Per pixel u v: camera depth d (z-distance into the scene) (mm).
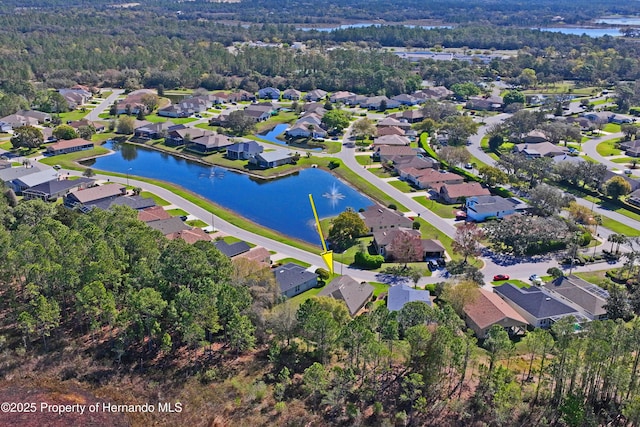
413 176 170125
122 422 67250
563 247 125125
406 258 117375
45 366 76688
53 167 177750
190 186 169500
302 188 168750
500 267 117062
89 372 75750
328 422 66812
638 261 116875
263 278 96750
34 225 113750
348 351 78375
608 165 188000
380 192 162625
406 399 67312
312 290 106000
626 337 69750
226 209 150750
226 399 71062
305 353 80188
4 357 77875
